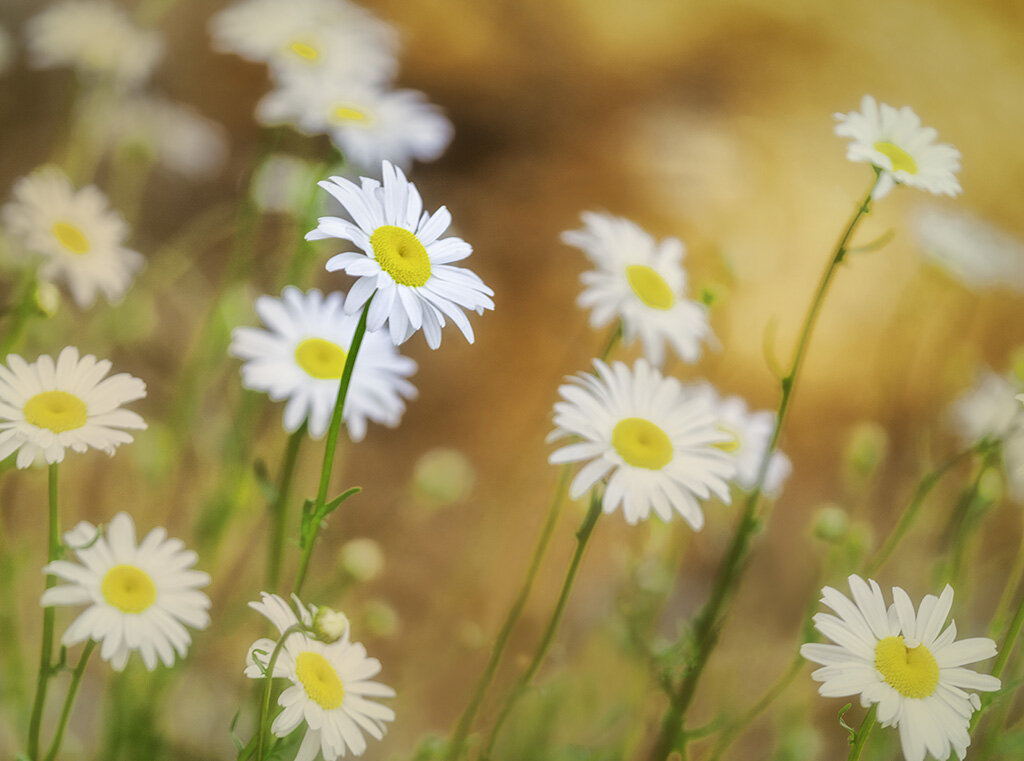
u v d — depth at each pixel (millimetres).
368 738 1172
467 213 1936
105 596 886
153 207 1672
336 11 1146
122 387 894
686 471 922
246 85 1938
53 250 1020
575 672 1151
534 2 2197
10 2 1655
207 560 1063
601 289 995
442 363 1737
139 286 1241
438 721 1247
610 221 1017
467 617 1356
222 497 1068
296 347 989
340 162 1095
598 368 935
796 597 1393
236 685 1144
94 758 1070
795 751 1092
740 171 2059
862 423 1748
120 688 1018
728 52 2275
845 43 2342
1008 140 2262
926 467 1258
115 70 1279
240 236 1164
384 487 1539
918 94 2291
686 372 1590
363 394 991
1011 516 1456
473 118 2062
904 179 929
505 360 1774
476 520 1497
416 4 2098
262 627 1086
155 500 1123
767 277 1887
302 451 1207
